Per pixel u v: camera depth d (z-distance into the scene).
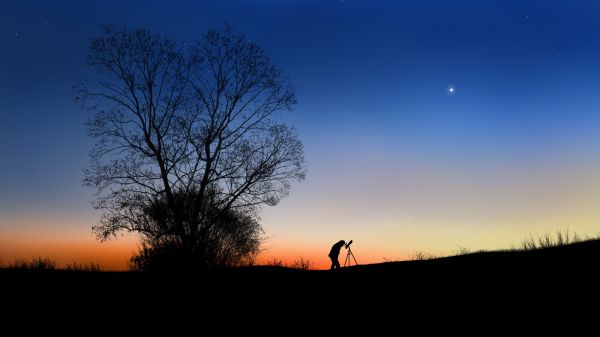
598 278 12.48
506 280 13.58
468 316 11.31
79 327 12.30
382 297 13.66
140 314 13.30
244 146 30.58
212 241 29.47
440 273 15.46
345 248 20.55
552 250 16.69
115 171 28.62
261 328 11.94
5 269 19.59
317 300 14.01
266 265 22.08
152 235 28.67
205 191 29.84
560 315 10.56
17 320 12.76
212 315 13.12
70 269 20.30
